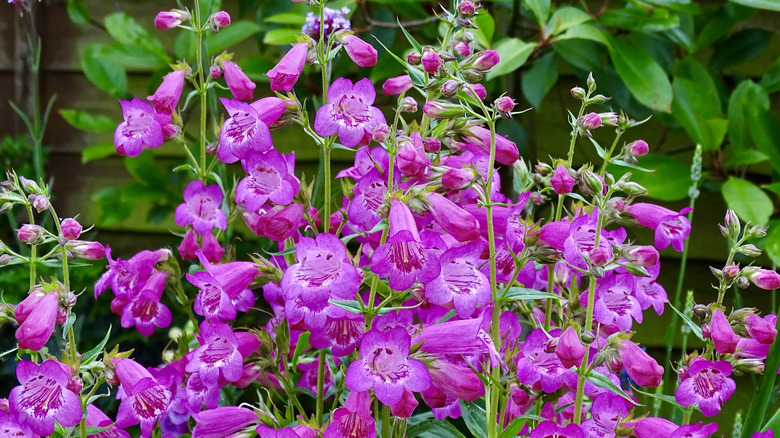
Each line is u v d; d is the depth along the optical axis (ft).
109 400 3.58
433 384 2.54
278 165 2.65
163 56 4.26
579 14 3.39
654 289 2.74
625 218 2.74
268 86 4.62
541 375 2.59
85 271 4.51
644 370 2.49
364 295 2.71
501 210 2.66
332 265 2.58
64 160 5.35
